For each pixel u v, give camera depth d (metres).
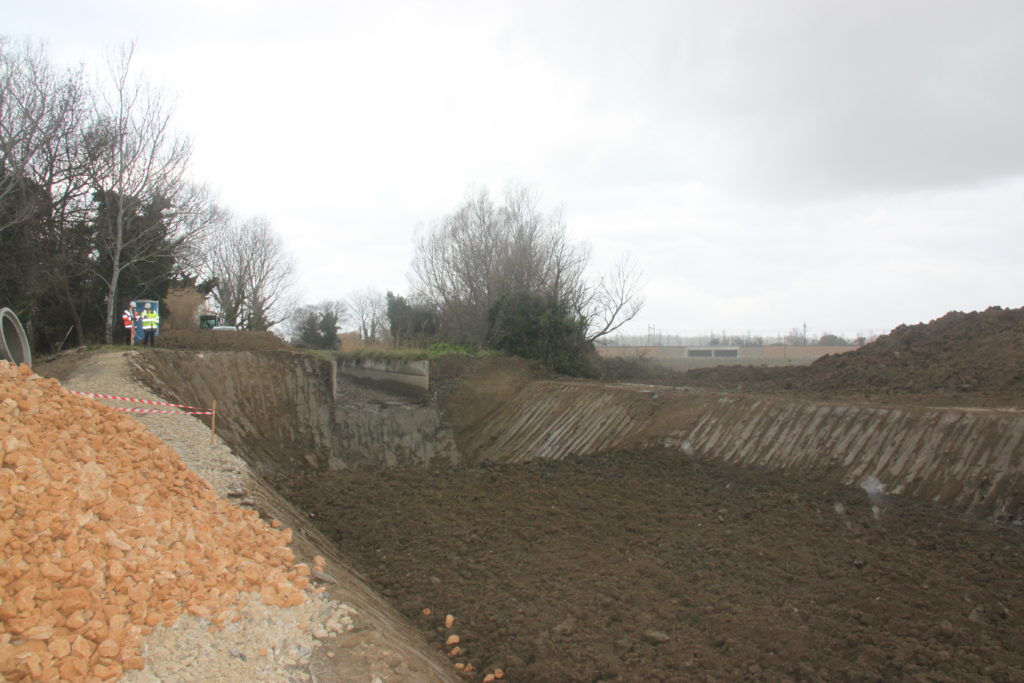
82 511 7.11
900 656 7.95
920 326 22.00
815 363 23.97
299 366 24.89
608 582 10.93
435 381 27.86
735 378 25.97
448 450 23.78
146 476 9.24
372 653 6.95
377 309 81.44
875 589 9.64
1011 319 19.58
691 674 8.08
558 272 34.03
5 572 5.83
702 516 13.31
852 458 14.11
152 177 31.02
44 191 27.89
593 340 33.91
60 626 5.77
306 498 17.19
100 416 10.29
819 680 7.69
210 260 54.50
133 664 5.85
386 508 16.17
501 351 31.56
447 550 13.02
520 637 9.27
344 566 11.27
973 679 7.45
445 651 9.03
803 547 11.27
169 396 19.05
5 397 8.76
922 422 13.69
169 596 6.84
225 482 11.84
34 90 27.14
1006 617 8.62
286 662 6.60
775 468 15.05
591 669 8.27
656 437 18.55
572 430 21.56
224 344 28.88
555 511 14.86
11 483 6.90
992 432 12.50
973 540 10.63
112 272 31.25
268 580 7.92
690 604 9.91
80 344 29.50
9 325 17.75
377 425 24.03
